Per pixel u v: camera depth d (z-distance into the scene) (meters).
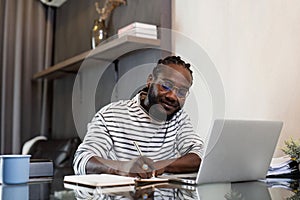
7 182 1.09
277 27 1.75
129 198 0.79
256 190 0.98
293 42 1.67
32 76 3.71
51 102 3.79
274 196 0.87
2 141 3.47
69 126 3.39
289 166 1.33
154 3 2.45
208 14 2.18
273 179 1.28
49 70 3.29
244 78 1.92
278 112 1.73
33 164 1.31
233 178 1.16
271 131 1.20
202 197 0.83
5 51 3.54
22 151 3.35
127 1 2.72
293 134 1.65
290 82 1.67
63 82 3.56
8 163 1.10
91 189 0.96
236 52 1.98
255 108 1.85
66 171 2.12
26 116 3.65
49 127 3.76
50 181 1.19
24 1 3.69
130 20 2.68
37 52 3.77
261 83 1.82
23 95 3.64
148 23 2.50
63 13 3.75
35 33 3.78
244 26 1.94
